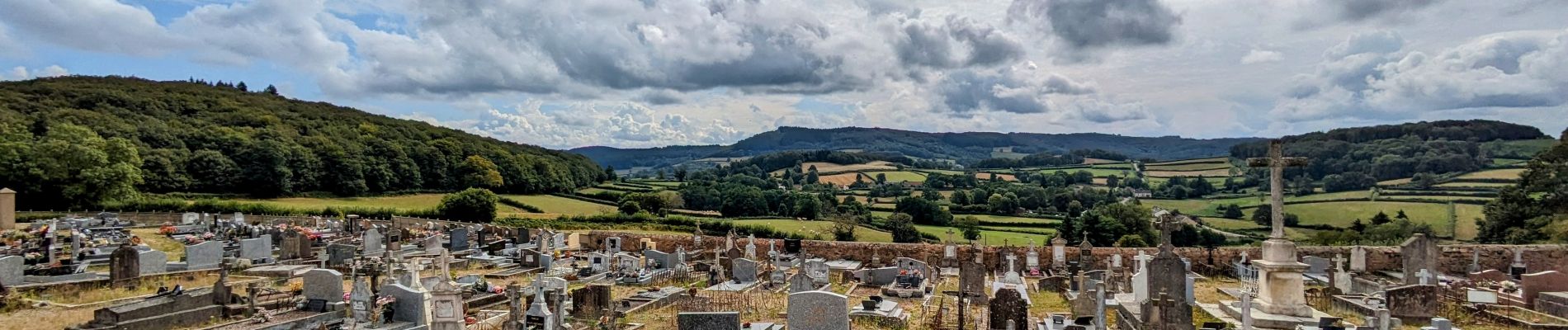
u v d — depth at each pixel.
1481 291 28.00
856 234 70.94
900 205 82.94
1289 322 21.42
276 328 20.78
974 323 23.56
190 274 30.17
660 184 125.00
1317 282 34.34
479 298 25.56
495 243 45.97
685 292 29.33
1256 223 79.31
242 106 114.44
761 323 22.42
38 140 66.50
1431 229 63.00
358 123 120.62
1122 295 26.80
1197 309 25.88
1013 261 37.62
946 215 81.00
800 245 46.66
